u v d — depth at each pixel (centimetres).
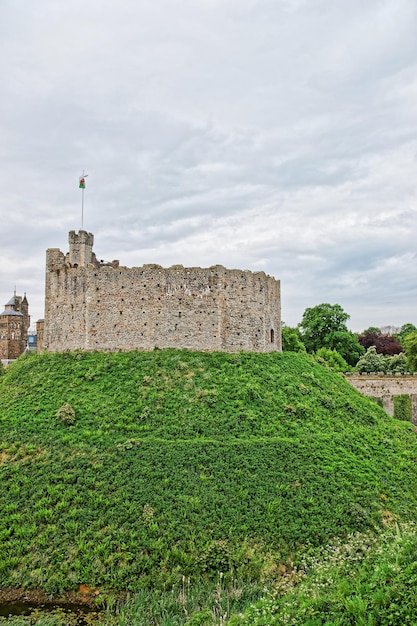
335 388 6044
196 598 3111
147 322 6088
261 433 4716
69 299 6412
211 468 4184
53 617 3053
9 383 5841
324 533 3653
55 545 3525
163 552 3456
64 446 4456
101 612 3112
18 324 15325
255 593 3139
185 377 5491
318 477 4181
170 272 6156
